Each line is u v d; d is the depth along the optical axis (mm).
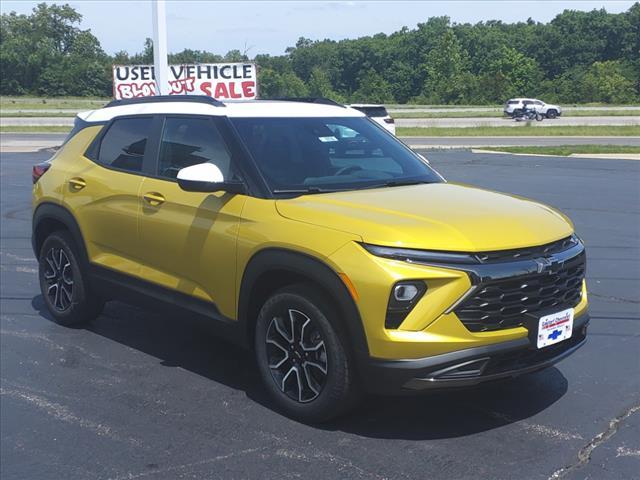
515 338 3838
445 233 3797
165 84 16219
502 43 124438
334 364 3963
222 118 4902
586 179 16344
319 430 4180
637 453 3885
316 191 4504
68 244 5938
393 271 3666
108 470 3781
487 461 3799
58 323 6223
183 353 5527
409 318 3682
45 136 33656
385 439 4059
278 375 4379
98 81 96000
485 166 19656
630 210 12016
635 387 4801
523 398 4613
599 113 64250
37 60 95500
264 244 4195
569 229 4324
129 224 5242
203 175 4445
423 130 41781
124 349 5613
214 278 4602
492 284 3740
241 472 3727
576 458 3832
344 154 5012
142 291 5188
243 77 26000
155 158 5246
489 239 3828
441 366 3674
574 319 4223
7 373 5121
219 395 4727
